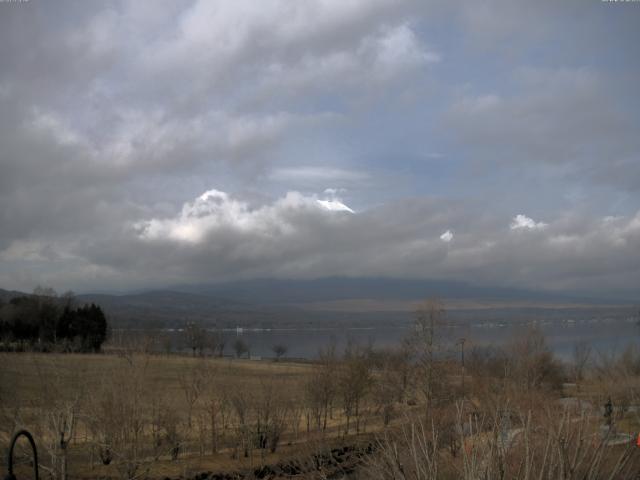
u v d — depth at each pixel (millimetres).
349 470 13180
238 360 74562
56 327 71625
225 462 27016
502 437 7957
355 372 37188
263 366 57938
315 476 14266
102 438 23516
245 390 32750
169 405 27656
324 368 38594
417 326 38188
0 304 74000
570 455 7543
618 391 18766
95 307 79688
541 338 44375
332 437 29281
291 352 120938
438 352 36531
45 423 20422
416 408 21797
